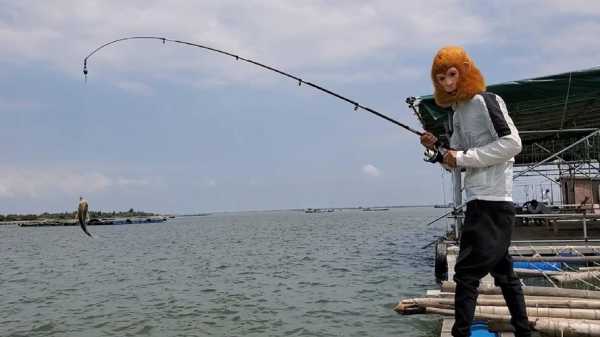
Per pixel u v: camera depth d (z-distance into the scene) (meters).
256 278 13.34
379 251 19.78
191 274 14.73
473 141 3.16
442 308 5.30
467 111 3.17
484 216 3.03
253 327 7.77
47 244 35.25
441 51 3.23
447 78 3.15
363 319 7.91
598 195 15.42
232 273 14.62
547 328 4.30
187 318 8.61
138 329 7.97
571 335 4.23
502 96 10.16
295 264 16.36
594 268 8.10
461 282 3.06
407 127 3.95
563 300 5.11
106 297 11.19
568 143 17.39
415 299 5.49
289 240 30.23
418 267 13.98
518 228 16.19
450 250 9.78
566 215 10.79
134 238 40.69
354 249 21.30
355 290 10.73
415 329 7.01
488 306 4.90
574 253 9.66
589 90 9.83
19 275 16.30
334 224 59.56
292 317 8.35
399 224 52.62
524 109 11.65
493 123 3.02
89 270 17.05
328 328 7.46
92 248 29.31
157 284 12.92
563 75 9.50
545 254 9.80
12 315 9.50
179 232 51.22
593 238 12.05
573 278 7.55
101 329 8.11
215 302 9.99
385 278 12.15
